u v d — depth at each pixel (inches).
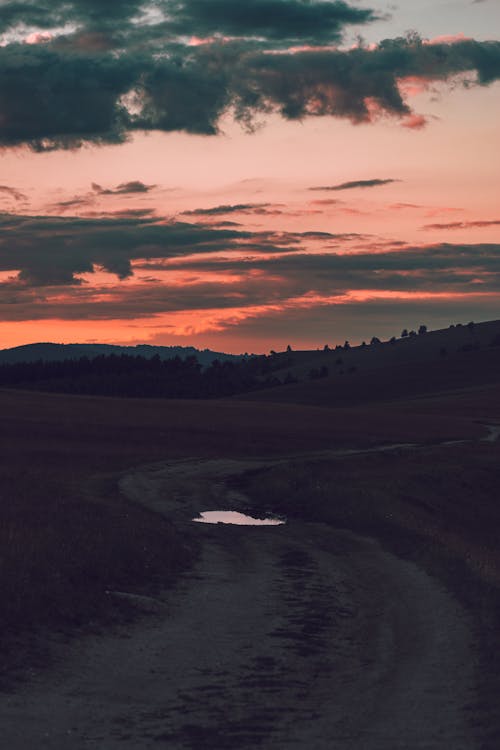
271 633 740.0
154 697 545.0
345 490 1743.4
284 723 499.8
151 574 931.3
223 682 589.0
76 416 3730.3
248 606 843.4
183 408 4594.0
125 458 2532.0
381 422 4411.9
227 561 1100.5
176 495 1831.9
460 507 2075.5
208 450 2935.5
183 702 538.0
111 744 449.7
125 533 1082.7
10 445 2664.9
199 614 793.6
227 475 2295.8
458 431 4205.2
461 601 868.0
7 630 628.7
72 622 689.6
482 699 544.4
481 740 465.7
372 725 496.1
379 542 1289.4
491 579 932.6
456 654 671.1
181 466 2464.3
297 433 3599.9
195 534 1301.7
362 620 812.6
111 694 542.9
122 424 3486.7
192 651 665.0
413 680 598.9
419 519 1616.6
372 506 1560.0
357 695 565.0
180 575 967.0
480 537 1713.8
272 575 1023.0
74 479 1947.6
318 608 850.8
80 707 510.3
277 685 588.4
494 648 673.6
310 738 470.6
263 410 4756.4
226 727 488.7
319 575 1037.8
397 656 674.2
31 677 556.1
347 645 714.8
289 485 1919.3
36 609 684.7
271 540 1305.4
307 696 564.7
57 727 470.0
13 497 1327.5
